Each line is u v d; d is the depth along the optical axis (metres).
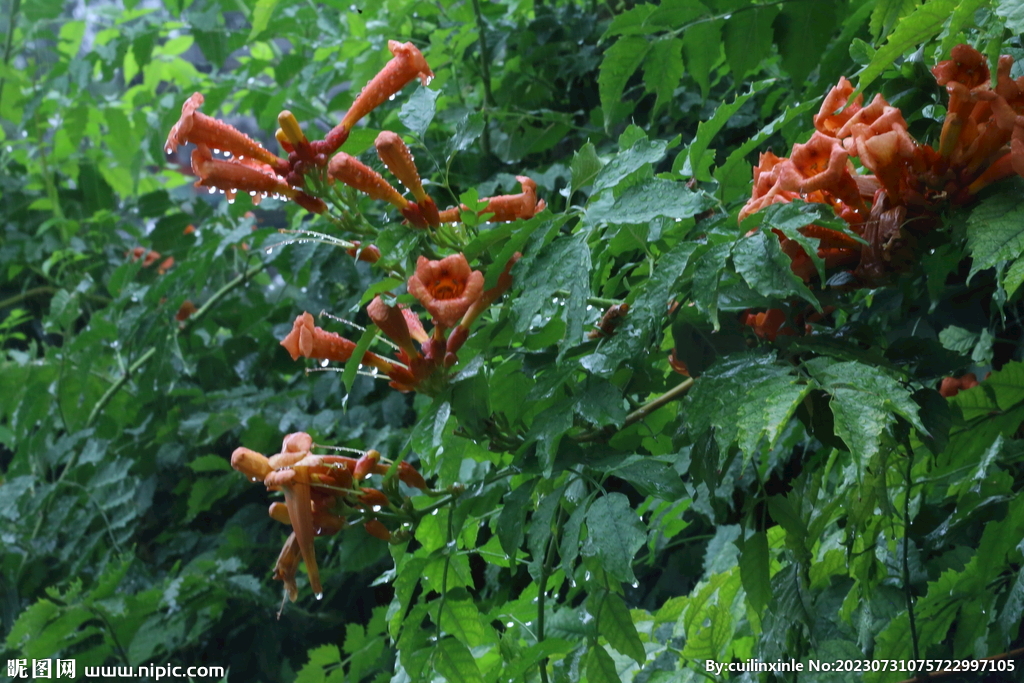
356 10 2.28
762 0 1.85
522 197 1.66
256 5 2.36
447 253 1.65
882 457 1.63
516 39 2.24
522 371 1.64
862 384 1.55
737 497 1.96
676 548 2.14
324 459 1.64
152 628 2.40
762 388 1.57
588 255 1.58
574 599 2.02
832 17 1.85
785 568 1.79
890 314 1.81
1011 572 1.75
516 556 1.73
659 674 1.80
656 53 1.89
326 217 1.63
